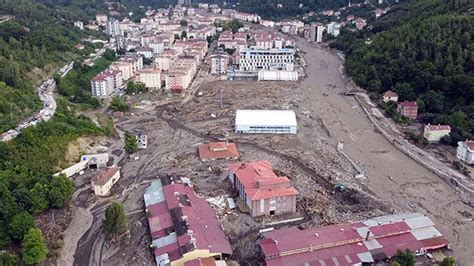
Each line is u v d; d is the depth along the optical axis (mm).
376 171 163500
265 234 116875
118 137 197125
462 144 169000
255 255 113812
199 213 127688
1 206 119250
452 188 150250
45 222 127938
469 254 114750
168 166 167875
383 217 124125
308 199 141125
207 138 197875
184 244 110375
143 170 164250
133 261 112438
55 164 156000
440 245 114562
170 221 123250
